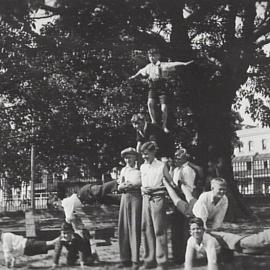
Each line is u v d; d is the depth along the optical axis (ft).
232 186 56.39
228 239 22.71
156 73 34.73
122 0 56.34
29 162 75.41
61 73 66.69
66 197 31.65
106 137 70.59
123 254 27.25
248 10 59.47
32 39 60.29
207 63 61.21
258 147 219.00
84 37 61.87
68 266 28.63
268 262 25.59
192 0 56.34
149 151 26.48
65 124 69.05
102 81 66.39
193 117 61.77
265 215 57.82
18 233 37.06
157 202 25.89
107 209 66.85
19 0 54.19
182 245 27.48
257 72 64.39
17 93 66.13
